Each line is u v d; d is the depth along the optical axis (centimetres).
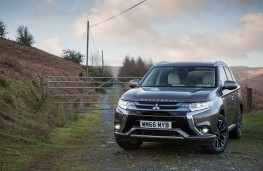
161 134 693
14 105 1276
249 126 1207
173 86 798
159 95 709
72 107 1806
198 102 696
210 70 828
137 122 705
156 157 723
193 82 802
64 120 1362
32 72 2011
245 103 2064
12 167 648
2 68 1605
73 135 1106
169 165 649
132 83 846
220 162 673
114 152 793
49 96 1705
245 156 732
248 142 923
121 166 648
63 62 5278
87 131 1221
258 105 2489
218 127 752
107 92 3706
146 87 804
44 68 2781
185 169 619
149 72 866
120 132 727
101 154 771
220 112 757
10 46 5091
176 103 690
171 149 806
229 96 849
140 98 714
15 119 1098
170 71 841
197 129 685
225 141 771
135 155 747
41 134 998
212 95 736
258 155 746
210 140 700
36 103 1505
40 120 1241
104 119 1642
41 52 5756
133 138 709
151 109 692
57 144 934
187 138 680
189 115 680
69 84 2655
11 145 830
